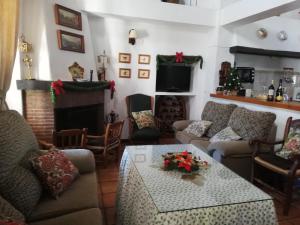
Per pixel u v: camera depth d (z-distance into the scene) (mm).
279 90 3598
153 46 4711
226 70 4707
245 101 3738
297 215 2443
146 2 4188
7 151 1624
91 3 3900
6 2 2318
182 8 4387
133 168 2057
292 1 3039
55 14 3430
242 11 3902
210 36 4828
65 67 3549
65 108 3471
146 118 4309
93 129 4133
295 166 2357
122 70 4605
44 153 2072
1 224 1014
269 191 2795
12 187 1530
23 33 3199
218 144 2947
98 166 3539
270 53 4938
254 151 2875
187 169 1958
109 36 4434
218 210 1496
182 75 5051
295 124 2857
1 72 2344
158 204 1483
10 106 3199
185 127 4199
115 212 2334
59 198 1798
